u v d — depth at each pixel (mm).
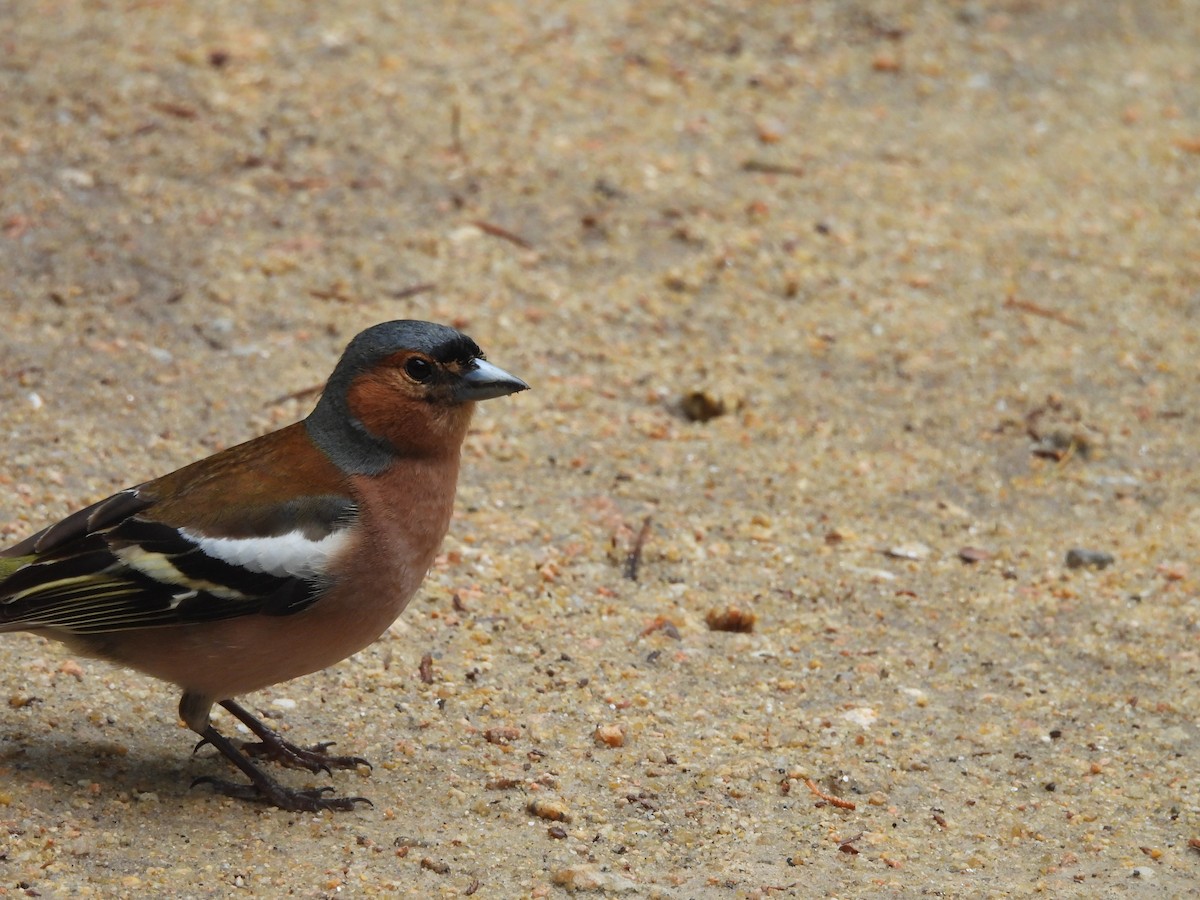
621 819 8430
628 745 9180
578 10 18719
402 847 7973
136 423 12086
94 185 14594
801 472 12523
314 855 7859
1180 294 15055
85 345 12820
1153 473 12797
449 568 10844
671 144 16609
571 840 8172
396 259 14367
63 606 7898
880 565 11461
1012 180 16641
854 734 9477
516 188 15555
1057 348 14234
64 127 15234
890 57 18562
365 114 16234
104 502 8227
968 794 8953
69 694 9117
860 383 13680
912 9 19500
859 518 12023
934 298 14797
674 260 14930
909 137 17266
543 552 11195
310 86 16531
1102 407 13539
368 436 8203
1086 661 10461
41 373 12398
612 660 10086
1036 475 12719
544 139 16328
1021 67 18719
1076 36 19438
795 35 18781
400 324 8359
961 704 9922
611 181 15828
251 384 12703
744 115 17266
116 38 16844
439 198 15258
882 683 10086
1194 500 12461
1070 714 9867
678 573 11156
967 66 18656
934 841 8438
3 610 7898
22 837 7660
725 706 9703
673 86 17609
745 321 14305
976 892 7898
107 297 13398
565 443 12586
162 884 7438
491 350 13461
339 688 9539
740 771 8969
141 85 16047
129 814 8055
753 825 8469
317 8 18031
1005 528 12023
